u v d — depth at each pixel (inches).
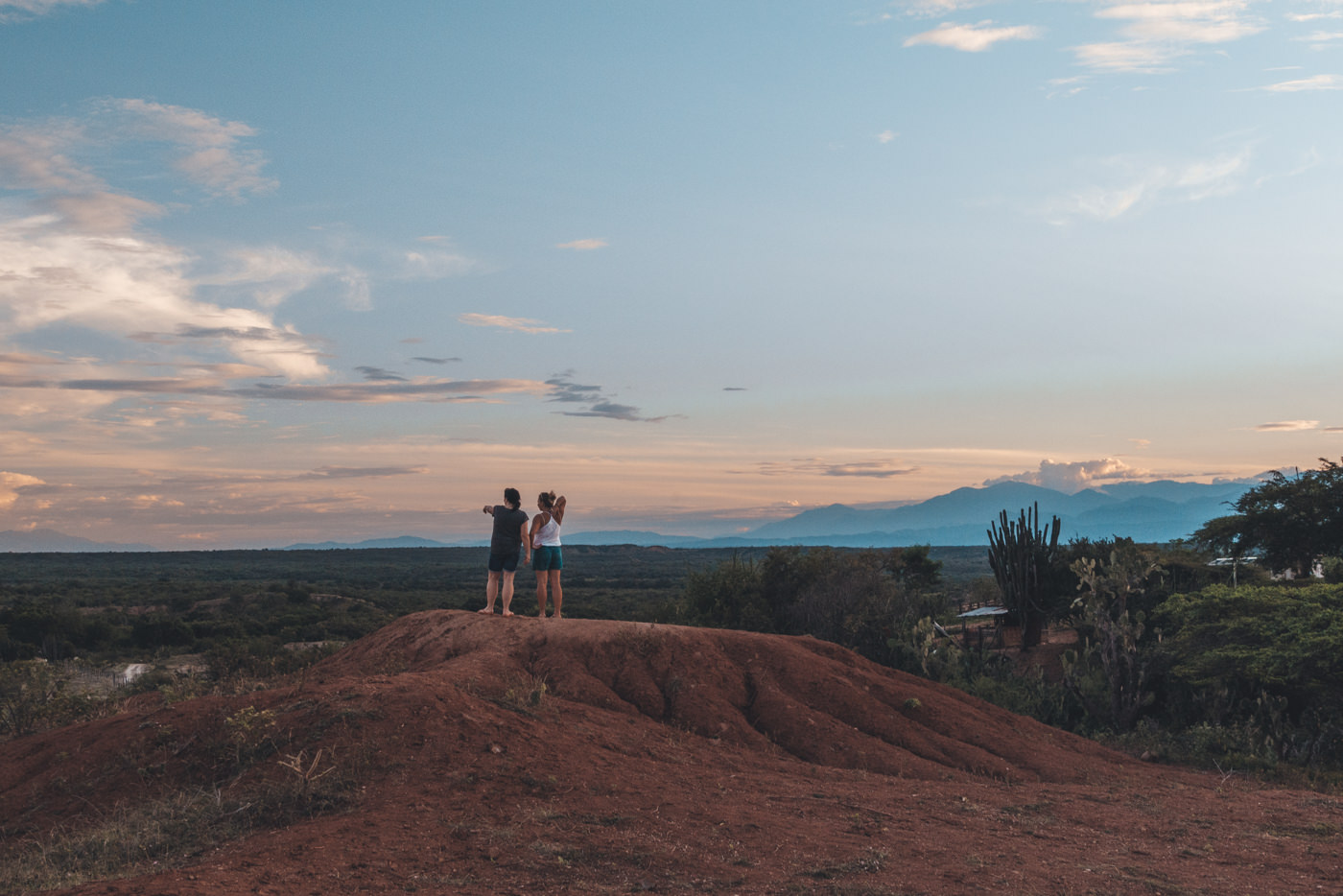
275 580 4013.3
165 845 231.8
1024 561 932.6
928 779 384.2
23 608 1727.4
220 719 312.2
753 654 484.1
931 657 736.3
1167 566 964.0
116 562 5920.3
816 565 1048.2
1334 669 586.9
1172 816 329.7
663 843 241.6
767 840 254.5
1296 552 1120.8
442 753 287.9
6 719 375.6
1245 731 580.1
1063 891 229.8
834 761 395.5
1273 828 318.7
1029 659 882.1
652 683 439.5
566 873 215.2
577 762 305.4
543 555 513.3
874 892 216.1
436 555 7288.4
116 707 409.7
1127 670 669.9
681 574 4436.5
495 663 431.8
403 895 192.7
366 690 324.5
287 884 192.4
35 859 226.8
